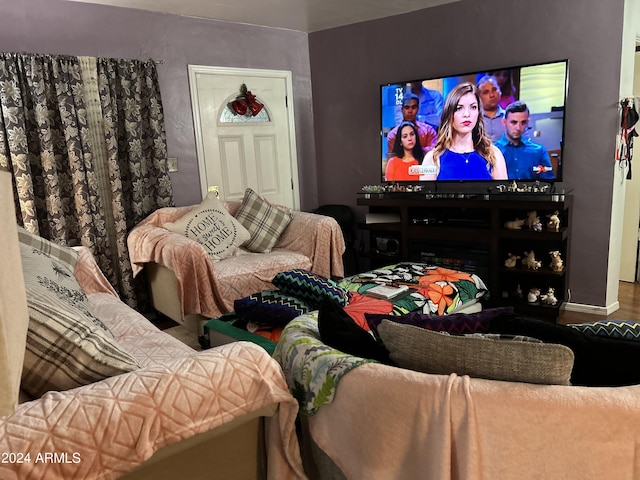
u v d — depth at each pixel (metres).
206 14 3.97
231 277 3.33
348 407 1.31
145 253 3.47
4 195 0.53
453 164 3.94
